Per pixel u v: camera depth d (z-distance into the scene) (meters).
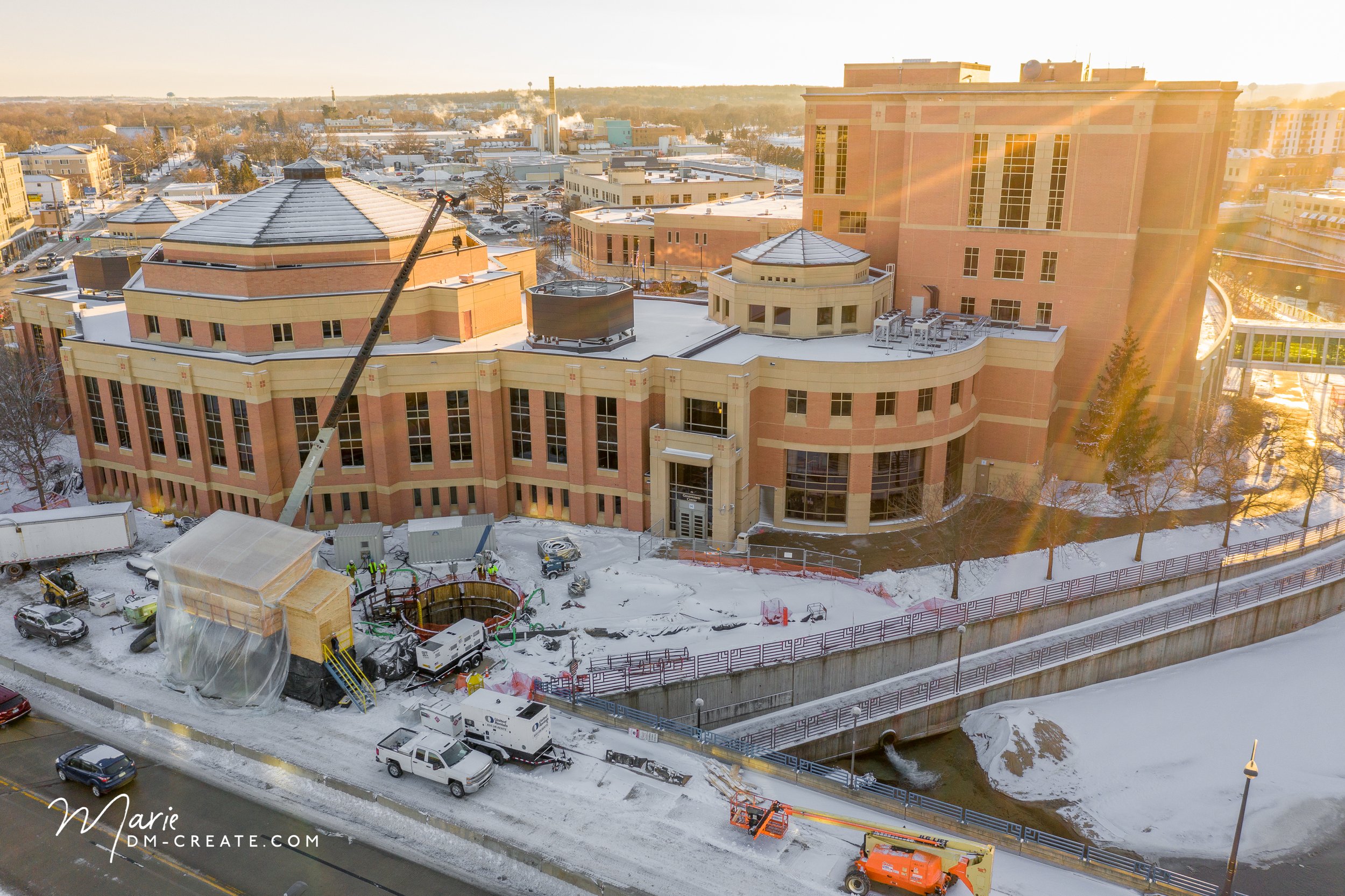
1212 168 87.25
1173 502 83.69
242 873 41.88
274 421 74.19
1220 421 102.12
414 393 75.69
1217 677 69.19
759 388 74.94
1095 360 85.06
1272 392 124.44
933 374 74.62
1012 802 57.78
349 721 52.91
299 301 75.00
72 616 62.12
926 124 85.38
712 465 71.94
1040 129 81.44
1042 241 83.94
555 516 79.38
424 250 81.81
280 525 58.00
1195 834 55.53
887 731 61.25
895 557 73.00
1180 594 73.19
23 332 103.38
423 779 48.03
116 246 117.62
